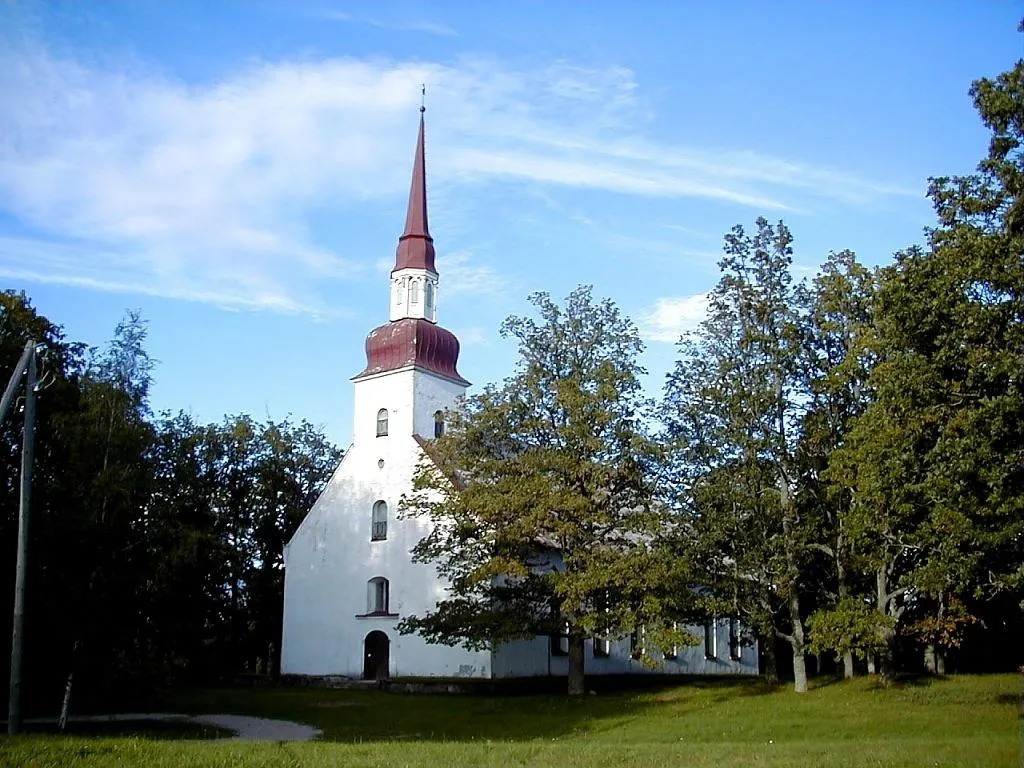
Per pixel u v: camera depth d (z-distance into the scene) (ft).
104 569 116.98
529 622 146.30
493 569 138.21
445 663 177.68
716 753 75.00
